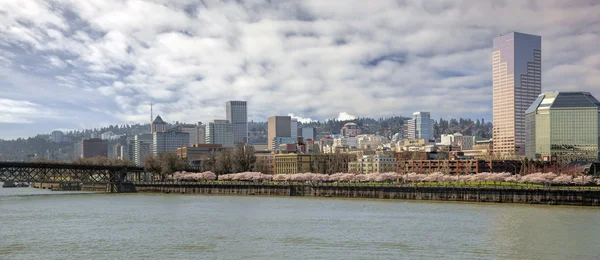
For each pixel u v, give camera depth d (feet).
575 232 507.30
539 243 455.63
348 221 590.14
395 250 430.61
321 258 403.13
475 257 406.00
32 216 653.71
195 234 507.71
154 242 467.52
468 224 561.84
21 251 431.43
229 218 624.59
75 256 414.00
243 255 414.82
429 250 430.20
